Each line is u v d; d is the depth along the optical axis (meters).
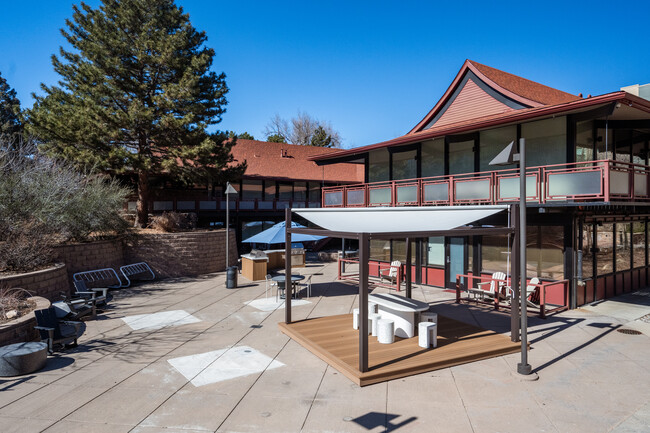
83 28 25.20
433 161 20.03
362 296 8.20
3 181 16.34
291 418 6.70
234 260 27.47
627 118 15.66
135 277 21.69
